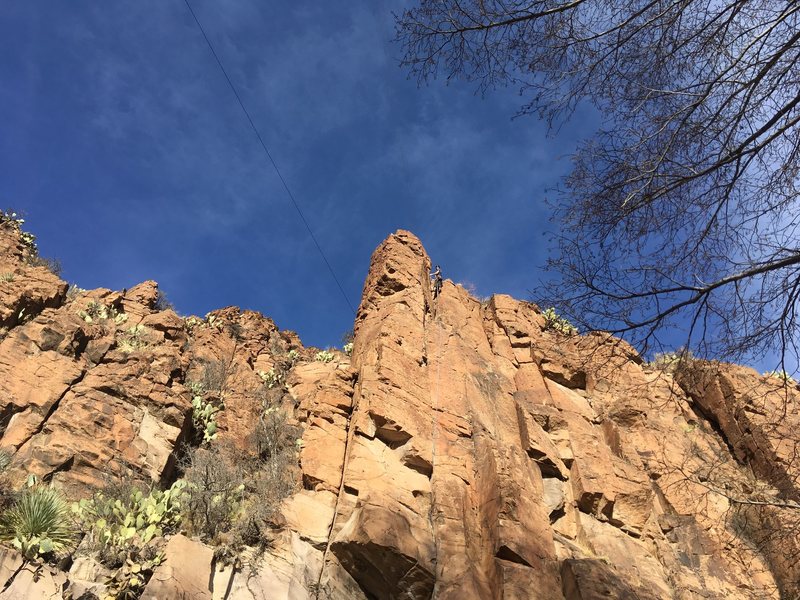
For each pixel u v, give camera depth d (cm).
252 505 1086
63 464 1080
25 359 1269
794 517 1340
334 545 1043
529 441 1436
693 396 1914
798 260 654
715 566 1298
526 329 1956
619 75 759
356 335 1811
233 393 1656
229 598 888
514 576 1024
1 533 829
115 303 1812
